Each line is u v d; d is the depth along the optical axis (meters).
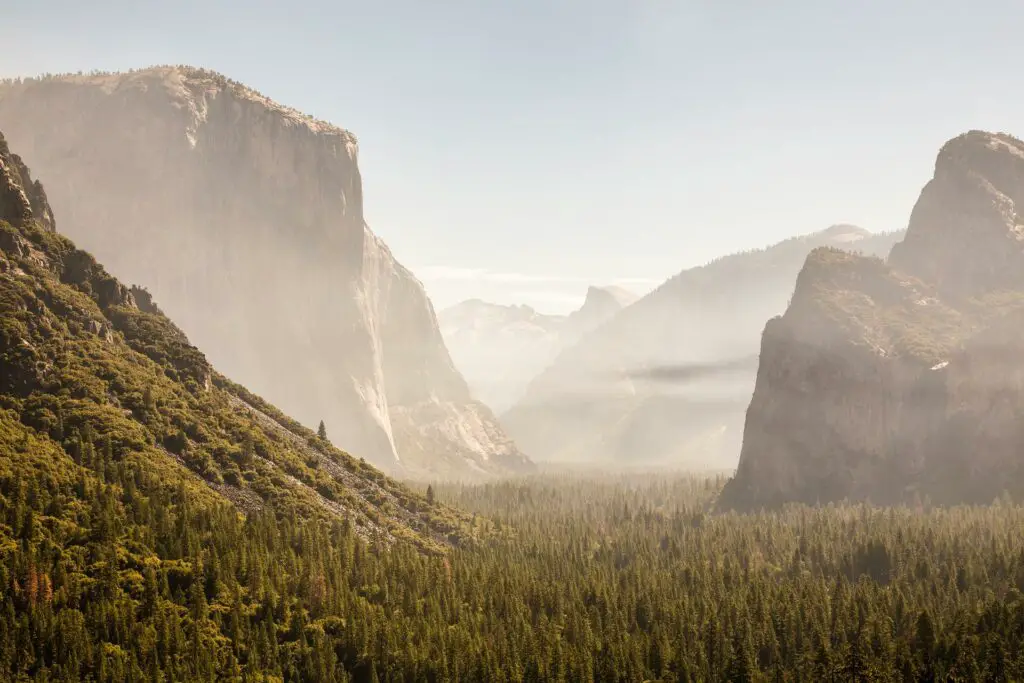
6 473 163.88
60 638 144.88
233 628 159.12
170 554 164.88
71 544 159.38
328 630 169.00
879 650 193.12
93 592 154.12
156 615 153.38
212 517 177.00
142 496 174.62
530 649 175.12
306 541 185.00
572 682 172.00
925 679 185.62
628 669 178.25
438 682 164.75
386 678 164.25
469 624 179.75
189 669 148.75
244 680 152.38
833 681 184.38
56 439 180.00
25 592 149.00
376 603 179.75
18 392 186.38
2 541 153.38
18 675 140.12
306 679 158.88
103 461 177.12
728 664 184.12
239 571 168.88
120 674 143.38
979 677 182.38
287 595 169.12
